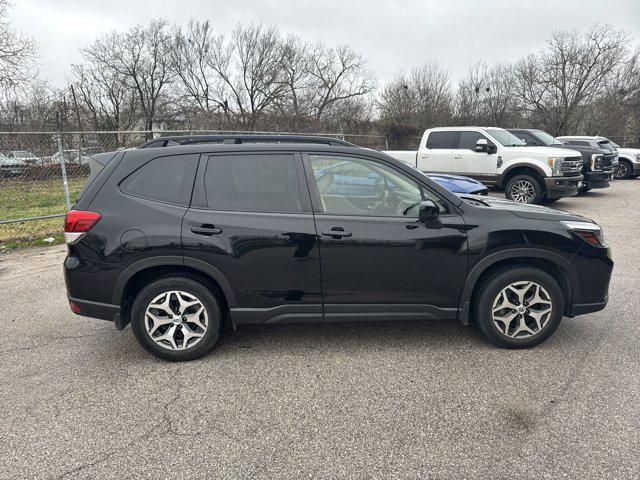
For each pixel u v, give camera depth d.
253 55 41.06
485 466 2.25
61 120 20.47
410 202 3.36
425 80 34.34
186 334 3.33
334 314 3.39
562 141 16.20
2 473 2.23
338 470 2.24
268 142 3.72
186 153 3.35
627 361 3.27
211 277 3.31
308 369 3.25
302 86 43.75
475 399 2.83
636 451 2.33
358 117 39.41
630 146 32.47
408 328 3.94
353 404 2.80
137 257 3.19
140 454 2.37
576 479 2.15
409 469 2.24
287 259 3.26
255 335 3.83
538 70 36.00
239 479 2.18
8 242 7.43
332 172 3.36
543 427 2.54
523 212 3.42
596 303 3.44
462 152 11.05
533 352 3.43
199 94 41.84
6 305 4.64
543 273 3.35
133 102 40.28
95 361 3.41
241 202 3.29
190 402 2.85
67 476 2.21
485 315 3.43
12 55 18.16
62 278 5.55
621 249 6.64
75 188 9.40
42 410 2.78
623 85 34.53
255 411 2.74
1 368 3.31
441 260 3.30
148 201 3.26
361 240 3.25
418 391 2.93
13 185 8.77
